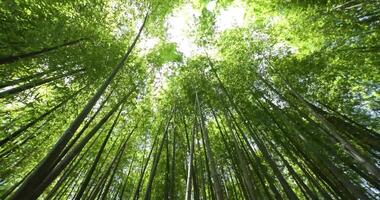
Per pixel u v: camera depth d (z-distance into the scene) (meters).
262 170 5.23
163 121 7.78
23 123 5.53
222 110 7.15
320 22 6.20
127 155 7.55
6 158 5.25
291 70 7.34
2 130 5.09
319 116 5.11
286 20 6.89
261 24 7.76
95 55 5.75
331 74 7.04
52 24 4.72
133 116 7.55
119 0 7.13
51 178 2.69
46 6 4.76
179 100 7.81
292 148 6.10
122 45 6.77
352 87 6.97
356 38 6.27
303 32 6.41
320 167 5.44
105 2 6.62
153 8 7.51
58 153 2.71
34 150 5.78
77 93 5.82
